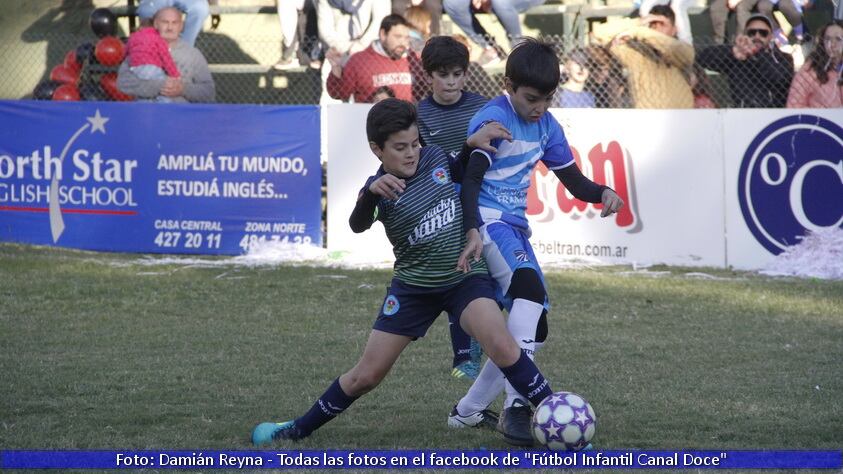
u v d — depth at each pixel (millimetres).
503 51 40312
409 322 14891
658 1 39906
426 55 19688
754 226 34031
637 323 25578
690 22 42438
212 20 46969
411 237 14500
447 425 16656
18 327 24609
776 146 33625
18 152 37719
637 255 34938
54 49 48531
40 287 29688
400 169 14422
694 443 15617
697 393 18828
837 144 33156
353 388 15148
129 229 37188
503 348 14500
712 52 37219
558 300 28422
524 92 15328
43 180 37625
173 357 21594
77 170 37375
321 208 36562
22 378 19594
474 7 40469
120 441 15555
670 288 30328
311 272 32781
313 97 45031
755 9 39250
